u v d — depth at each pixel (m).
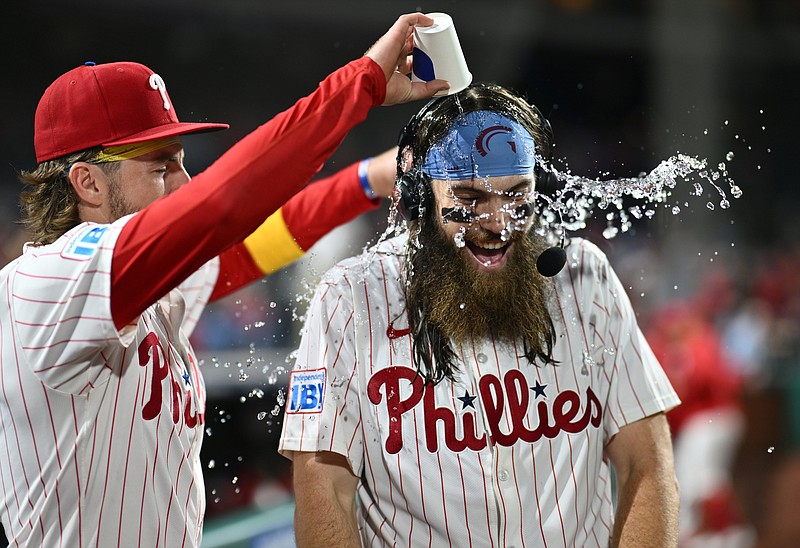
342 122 2.88
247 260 4.09
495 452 3.17
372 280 3.38
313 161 2.85
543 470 3.21
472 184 3.09
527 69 19.95
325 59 18.75
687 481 10.25
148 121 3.34
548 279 3.38
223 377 8.86
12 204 14.74
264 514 7.25
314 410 3.20
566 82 19.78
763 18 20.75
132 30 17.67
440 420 3.18
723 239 18.28
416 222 3.32
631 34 19.88
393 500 3.21
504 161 3.09
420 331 3.25
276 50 18.45
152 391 3.17
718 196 14.99
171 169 3.46
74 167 3.24
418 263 3.29
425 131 3.22
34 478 3.06
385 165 4.09
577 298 3.40
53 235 3.29
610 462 3.73
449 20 3.12
